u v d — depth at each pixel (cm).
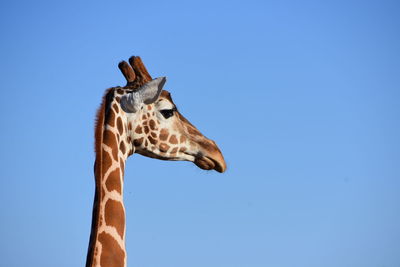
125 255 1120
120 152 1212
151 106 1296
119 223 1130
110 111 1221
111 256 1089
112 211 1129
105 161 1168
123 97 1208
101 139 1177
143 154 1316
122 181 1188
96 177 1140
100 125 1192
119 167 1187
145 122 1282
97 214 1111
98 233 1097
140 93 1180
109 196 1141
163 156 1322
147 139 1285
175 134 1318
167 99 1320
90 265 1063
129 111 1208
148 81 1278
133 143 1280
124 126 1243
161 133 1298
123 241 1127
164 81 1157
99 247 1085
